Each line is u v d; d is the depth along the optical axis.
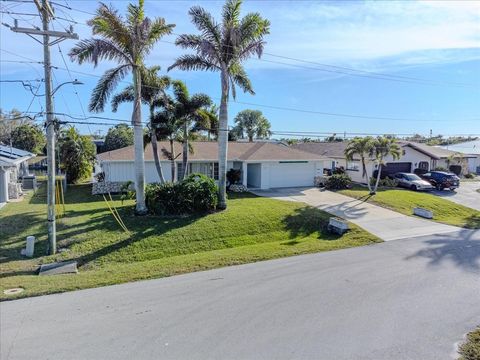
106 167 26.62
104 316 7.55
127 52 16.38
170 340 6.54
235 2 18.05
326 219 18.81
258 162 28.61
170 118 22.50
